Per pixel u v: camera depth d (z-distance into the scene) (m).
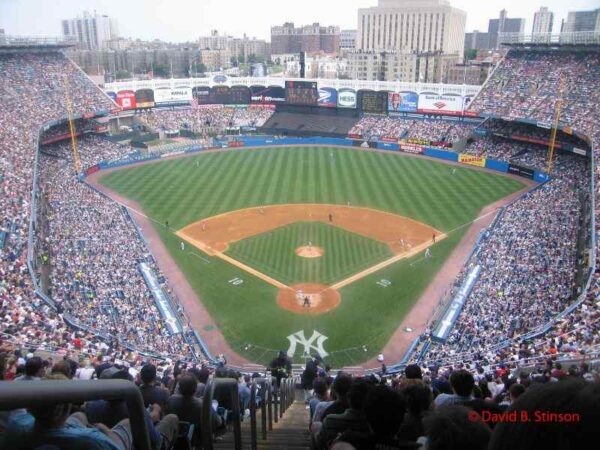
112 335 37.84
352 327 44.41
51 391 3.42
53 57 108.38
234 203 76.62
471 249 59.66
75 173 86.38
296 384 29.25
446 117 112.56
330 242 62.25
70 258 52.28
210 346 41.62
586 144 84.94
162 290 49.19
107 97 109.38
